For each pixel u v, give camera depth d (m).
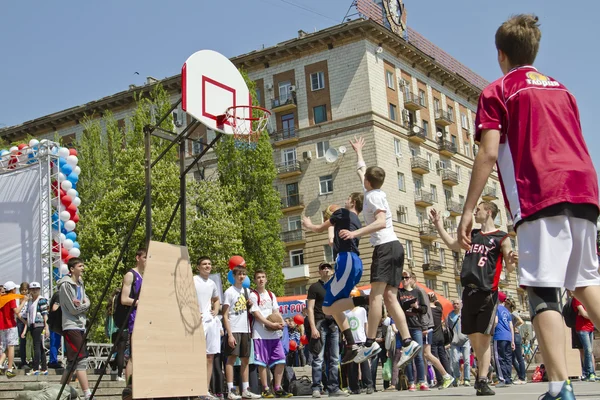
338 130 49.44
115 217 35.84
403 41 52.56
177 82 56.62
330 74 50.47
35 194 19.73
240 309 10.85
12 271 19.45
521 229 3.52
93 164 45.25
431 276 51.94
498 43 3.93
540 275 3.40
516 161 3.59
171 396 7.60
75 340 9.60
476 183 3.63
